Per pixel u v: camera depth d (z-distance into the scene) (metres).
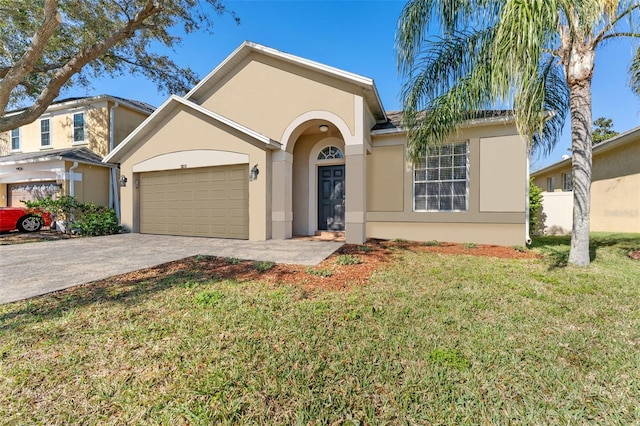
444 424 1.96
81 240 9.50
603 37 5.64
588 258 6.06
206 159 9.93
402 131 9.41
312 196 10.66
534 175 20.64
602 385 2.32
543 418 2.00
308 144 10.73
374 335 3.08
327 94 8.89
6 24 9.56
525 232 8.55
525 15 4.38
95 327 3.29
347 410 2.08
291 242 8.82
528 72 4.61
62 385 2.35
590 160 6.01
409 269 5.72
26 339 3.04
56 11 6.57
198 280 5.00
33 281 4.96
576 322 3.39
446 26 6.45
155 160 10.73
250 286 4.68
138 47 13.73
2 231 11.40
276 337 3.04
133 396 2.21
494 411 2.05
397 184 9.87
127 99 16.75
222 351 2.79
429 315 3.57
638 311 3.69
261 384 2.32
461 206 9.29
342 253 7.15
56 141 15.82
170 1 10.72
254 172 9.28
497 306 3.86
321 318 3.48
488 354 2.72
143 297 4.21
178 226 10.65
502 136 8.72
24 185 14.16
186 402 2.15
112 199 14.80
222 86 10.20
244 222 9.62
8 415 2.06
